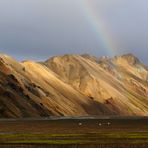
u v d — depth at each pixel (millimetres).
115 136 93062
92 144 73562
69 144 73812
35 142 77438
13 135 97125
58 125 159875
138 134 100062
